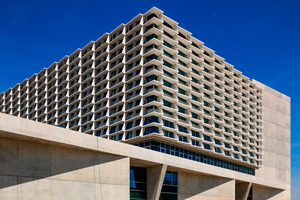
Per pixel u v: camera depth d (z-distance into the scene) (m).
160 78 60.25
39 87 89.38
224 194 52.06
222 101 76.44
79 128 73.50
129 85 63.88
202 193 49.12
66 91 80.19
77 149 31.12
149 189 40.78
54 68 86.50
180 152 64.56
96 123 69.75
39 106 89.81
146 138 58.88
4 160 26.25
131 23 65.44
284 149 100.38
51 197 28.48
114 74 67.81
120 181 33.72
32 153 28.06
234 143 77.69
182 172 47.34
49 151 29.19
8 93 105.06
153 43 60.72
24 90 97.69
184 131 64.81
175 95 62.69
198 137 67.12
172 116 62.50
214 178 51.50
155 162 38.53
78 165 30.86
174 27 65.69
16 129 25.39
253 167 87.19
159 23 61.69
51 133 27.94
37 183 27.86
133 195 39.62
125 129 61.84
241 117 81.69
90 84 73.56
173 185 45.72
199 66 71.31
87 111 72.75
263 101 94.94
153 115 58.41
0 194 25.55
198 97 70.00
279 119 100.88
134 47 62.38
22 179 27.03
